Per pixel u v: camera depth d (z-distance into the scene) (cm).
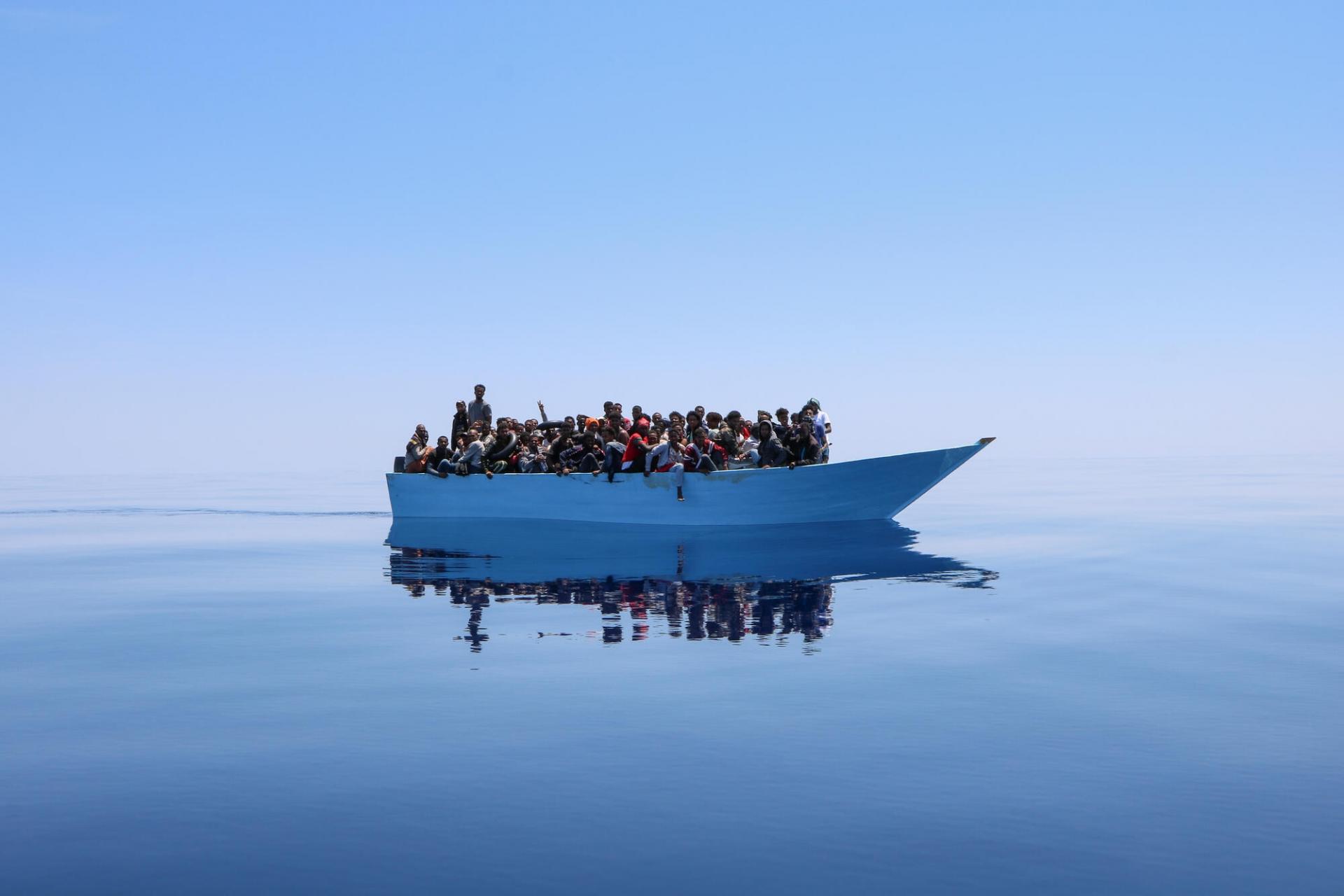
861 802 478
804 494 1984
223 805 483
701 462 1997
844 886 391
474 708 650
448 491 2302
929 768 524
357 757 552
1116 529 2050
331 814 470
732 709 641
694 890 389
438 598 1148
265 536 2141
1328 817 454
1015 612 1017
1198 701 655
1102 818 455
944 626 938
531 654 819
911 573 1324
